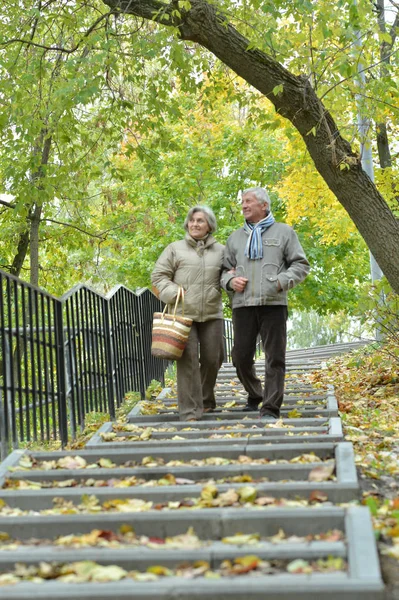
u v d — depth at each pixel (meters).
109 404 10.36
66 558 4.37
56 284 20.98
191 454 6.77
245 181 30.44
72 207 19.44
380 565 4.31
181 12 10.86
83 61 11.49
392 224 11.15
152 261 29.59
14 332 7.77
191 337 9.00
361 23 10.77
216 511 4.92
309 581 3.88
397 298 11.56
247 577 4.05
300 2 9.86
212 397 9.56
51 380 8.26
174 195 29.66
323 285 32.16
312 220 22.64
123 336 11.59
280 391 8.64
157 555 4.34
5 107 14.12
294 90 10.98
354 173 11.12
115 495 5.58
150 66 16.05
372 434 7.96
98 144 16.45
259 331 8.98
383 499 5.55
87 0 14.11
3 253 20.14
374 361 12.33
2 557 4.39
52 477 6.25
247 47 10.54
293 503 5.23
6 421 6.98
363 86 12.52
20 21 14.00
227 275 8.88
